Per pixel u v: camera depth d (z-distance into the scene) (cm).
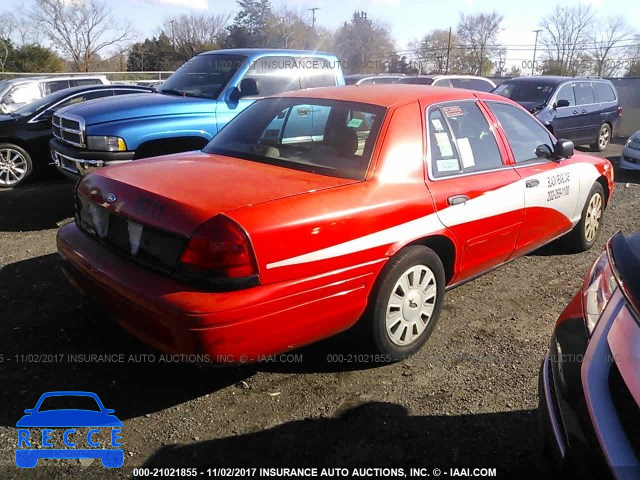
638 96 1873
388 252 325
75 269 335
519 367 359
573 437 205
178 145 640
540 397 243
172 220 279
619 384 199
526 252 468
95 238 337
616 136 1814
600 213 583
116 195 315
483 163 407
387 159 342
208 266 265
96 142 588
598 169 550
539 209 454
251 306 269
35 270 487
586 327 231
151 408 306
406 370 352
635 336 199
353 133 356
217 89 678
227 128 427
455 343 388
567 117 1273
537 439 291
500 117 440
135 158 604
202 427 293
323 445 282
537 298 468
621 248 229
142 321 287
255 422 298
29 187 831
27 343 363
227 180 318
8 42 3816
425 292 361
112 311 309
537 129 484
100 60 4241
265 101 429
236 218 270
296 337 297
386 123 353
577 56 3962
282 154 368
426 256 352
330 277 300
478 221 387
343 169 339
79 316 402
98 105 627
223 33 5312
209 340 263
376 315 331
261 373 343
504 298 467
